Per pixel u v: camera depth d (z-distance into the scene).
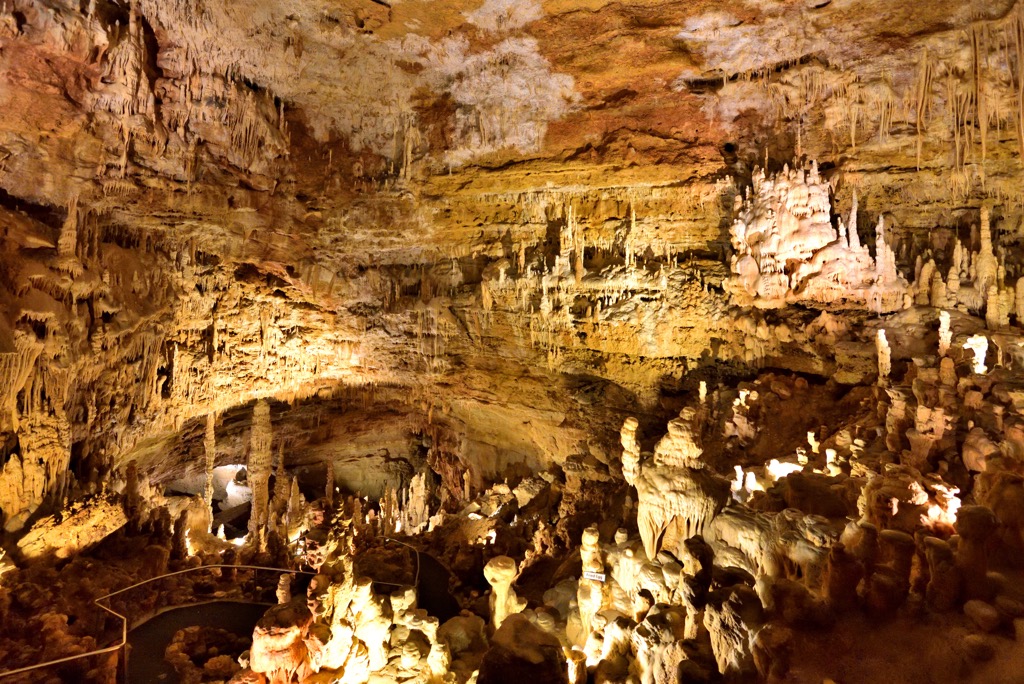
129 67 7.89
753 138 9.70
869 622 3.41
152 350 10.09
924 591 3.60
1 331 7.01
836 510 4.92
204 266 10.95
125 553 9.15
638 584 5.57
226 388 11.67
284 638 4.39
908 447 5.75
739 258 9.08
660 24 7.78
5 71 7.02
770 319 8.89
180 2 7.66
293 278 12.20
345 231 11.99
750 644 3.31
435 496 17.06
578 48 8.41
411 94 9.97
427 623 6.17
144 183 9.22
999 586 3.42
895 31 7.44
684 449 5.98
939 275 7.94
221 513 16.64
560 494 11.63
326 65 9.19
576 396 11.16
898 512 4.20
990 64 7.34
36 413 7.76
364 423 16.95
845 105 8.57
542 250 11.35
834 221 9.30
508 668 3.75
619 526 8.30
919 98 8.01
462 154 10.91
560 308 10.91
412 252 12.55
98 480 9.13
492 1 7.50
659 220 10.36
